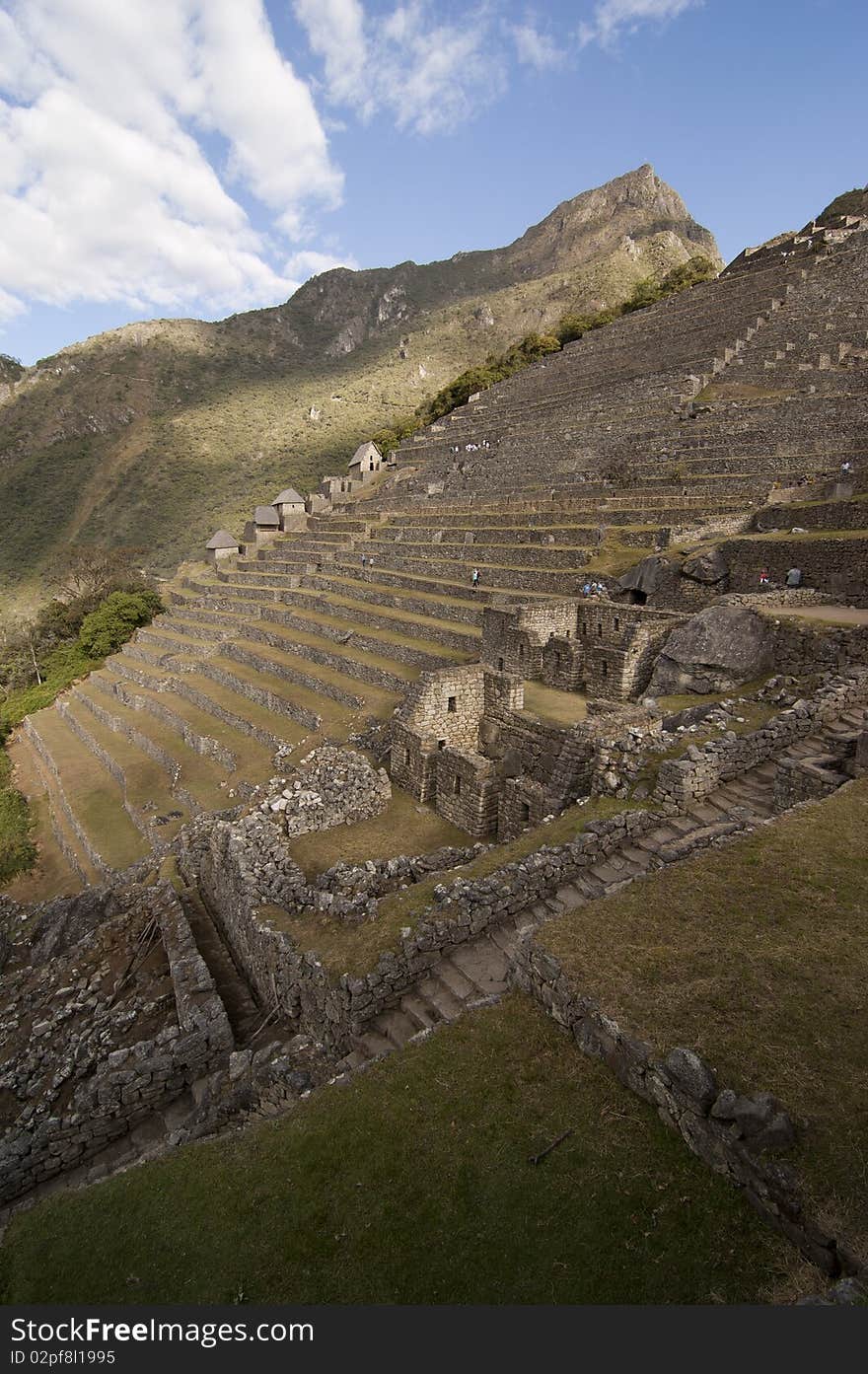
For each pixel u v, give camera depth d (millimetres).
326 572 52156
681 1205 5953
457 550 41938
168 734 34969
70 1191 8164
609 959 8391
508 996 9047
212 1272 6398
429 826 19922
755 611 19578
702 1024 7223
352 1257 6223
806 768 12328
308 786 20562
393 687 29172
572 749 16109
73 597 69250
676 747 14734
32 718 47219
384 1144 7234
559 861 12008
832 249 67812
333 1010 10680
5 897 25656
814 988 7531
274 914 13984
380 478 76562
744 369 50344
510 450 56281
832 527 26984
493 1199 6410
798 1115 6059
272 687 33500
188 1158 7906
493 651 27109
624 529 32875
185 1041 11883
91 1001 14766
